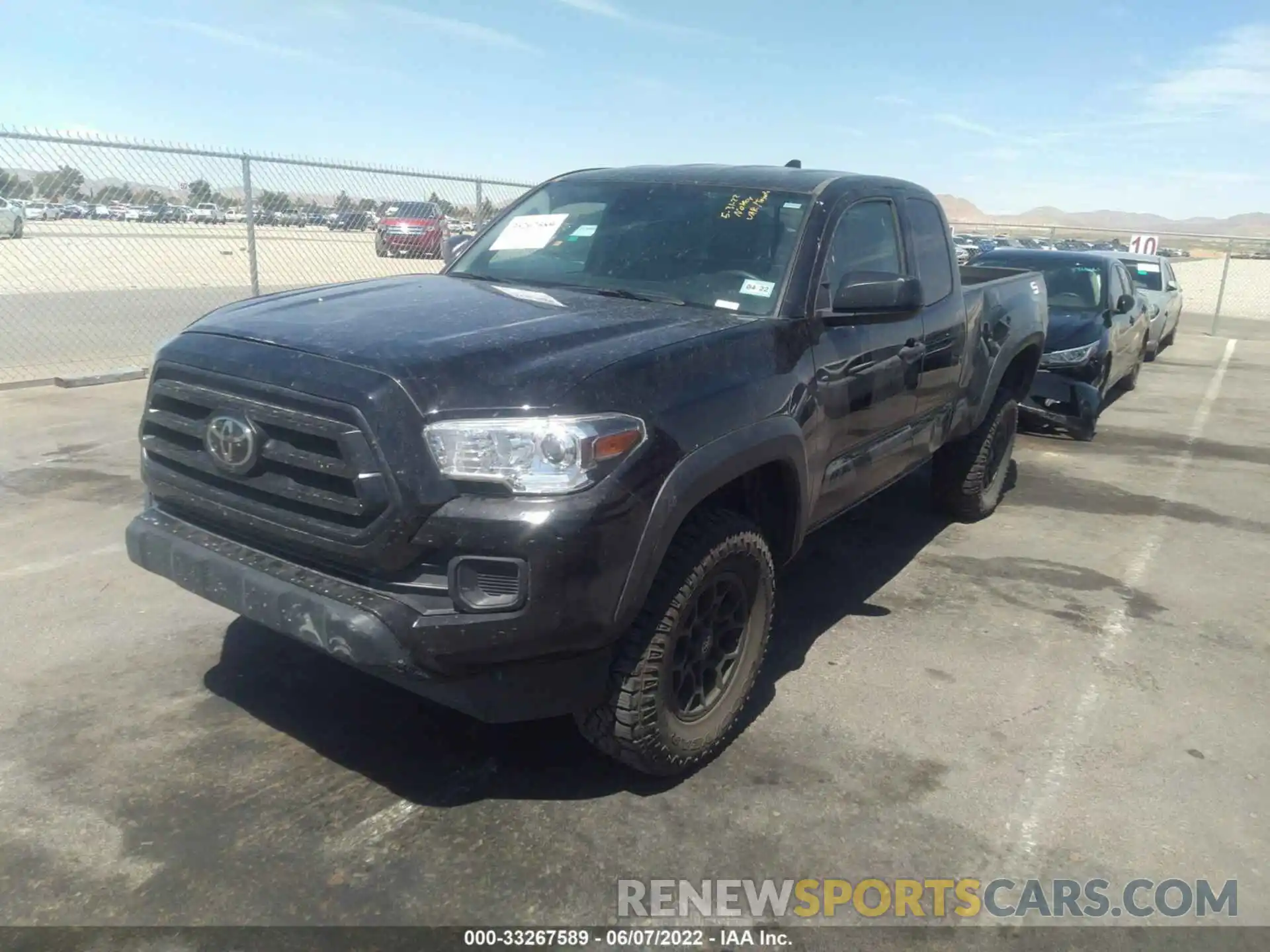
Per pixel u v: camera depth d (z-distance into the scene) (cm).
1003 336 609
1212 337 2080
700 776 346
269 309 354
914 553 601
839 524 651
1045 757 372
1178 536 662
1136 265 1667
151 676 391
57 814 303
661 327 344
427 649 277
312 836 300
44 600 457
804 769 354
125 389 932
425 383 280
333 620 281
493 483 276
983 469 640
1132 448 934
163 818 305
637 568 293
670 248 422
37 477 643
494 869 292
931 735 383
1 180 922
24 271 1464
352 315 341
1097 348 926
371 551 281
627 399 297
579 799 329
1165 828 332
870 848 312
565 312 356
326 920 267
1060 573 577
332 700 380
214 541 322
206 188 1028
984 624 496
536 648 282
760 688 415
